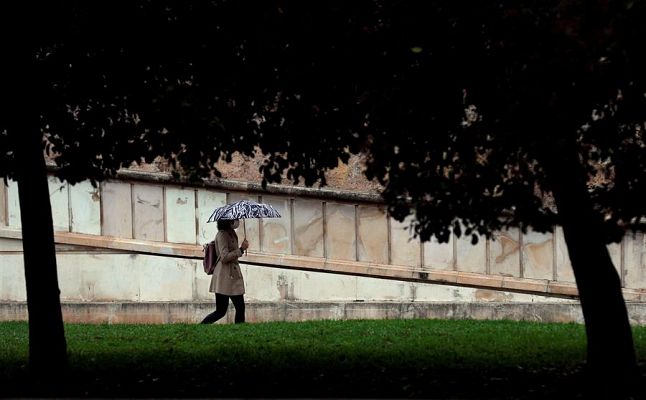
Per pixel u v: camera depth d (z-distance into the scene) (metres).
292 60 13.61
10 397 13.37
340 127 13.90
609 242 13.17
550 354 15.96
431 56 12.50
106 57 14.80
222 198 25.83
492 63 12.16
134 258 25.94
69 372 14.91
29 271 14.73
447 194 13.04
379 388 13.50
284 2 13.33
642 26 11.40
